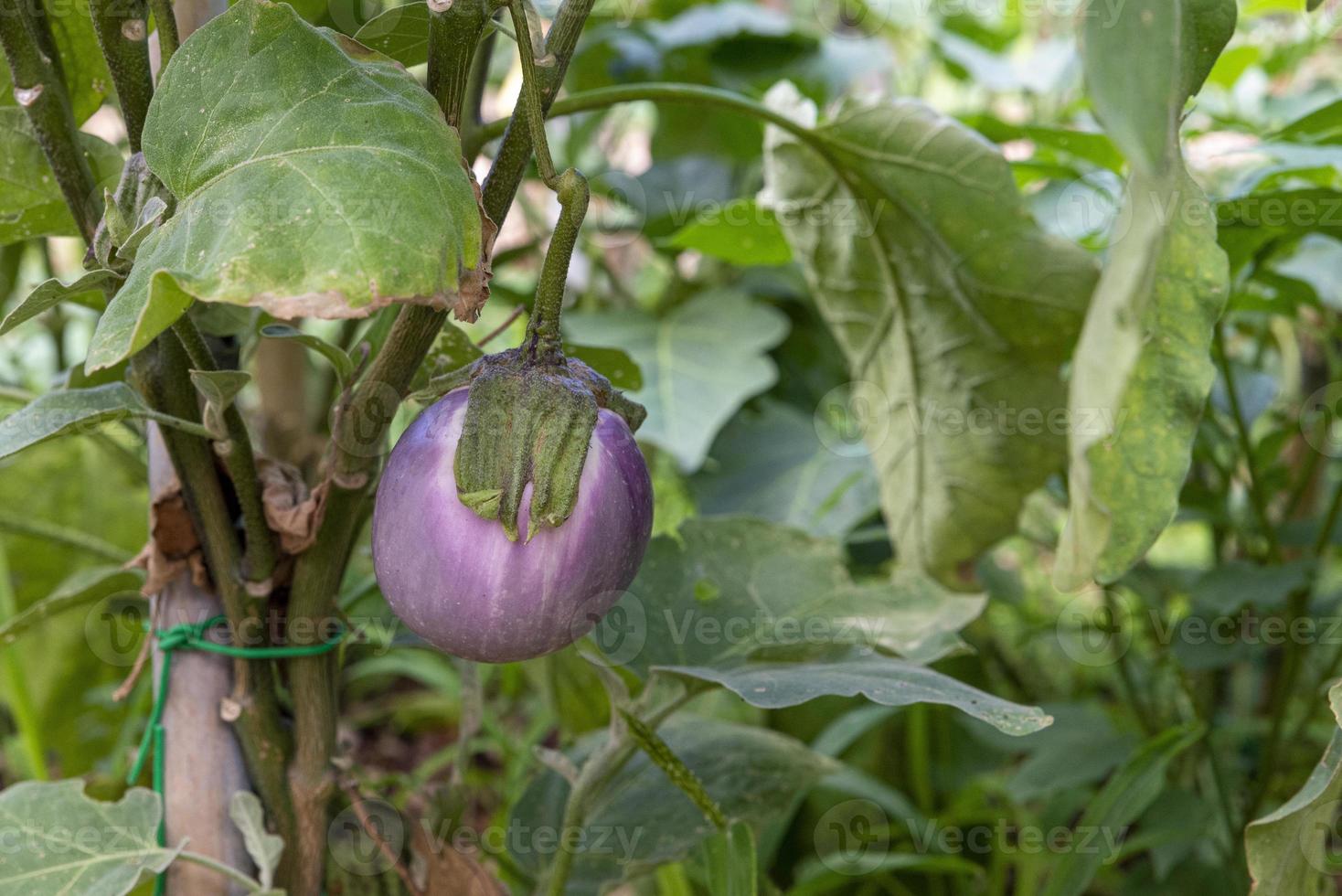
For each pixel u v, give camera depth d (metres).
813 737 1.80
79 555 1.72
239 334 1.07
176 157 0.88
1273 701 1.79
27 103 0.96
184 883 1.06
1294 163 1.18
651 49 2.08
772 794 1.18
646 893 1.54
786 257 1.52
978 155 1.17
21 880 1.00
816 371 2.25
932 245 1.24
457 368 1.06
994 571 1.87
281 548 1.03
